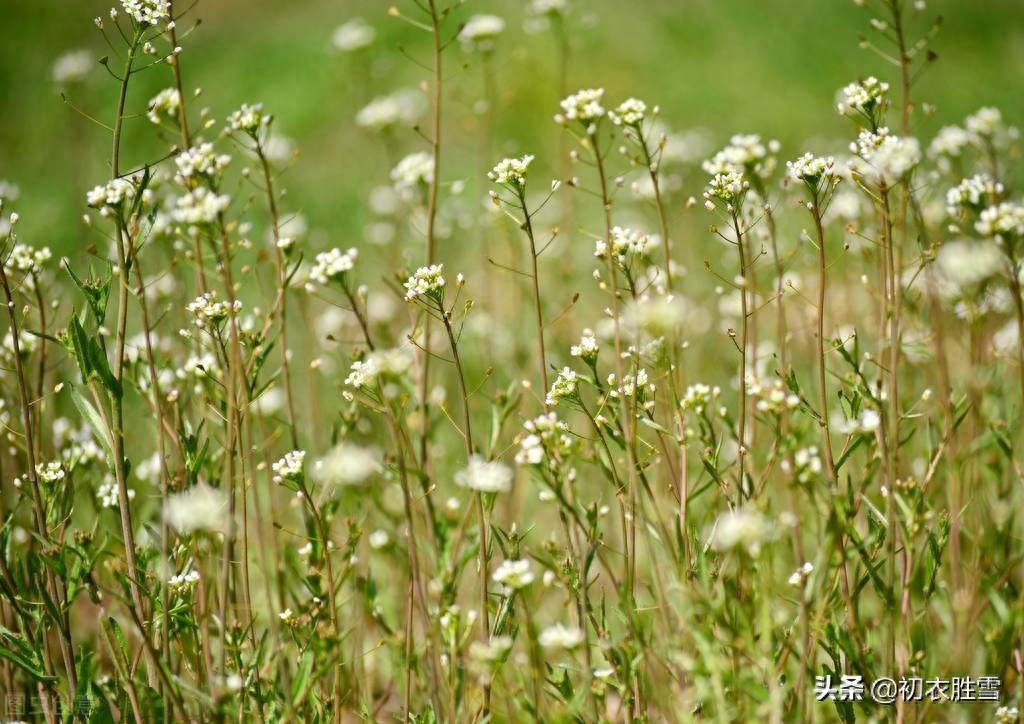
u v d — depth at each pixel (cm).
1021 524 280
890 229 215
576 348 216
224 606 203
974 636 236
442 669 229
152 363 213
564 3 386
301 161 738
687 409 235
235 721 214
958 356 335
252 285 499
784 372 225
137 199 211
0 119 750
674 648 202
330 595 221
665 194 412
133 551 221
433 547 221
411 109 487
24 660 218
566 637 196
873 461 216
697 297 461
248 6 1130
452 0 818
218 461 257
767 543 188
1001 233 193
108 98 809
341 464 220
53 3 917
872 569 206
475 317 422
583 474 340
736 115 779
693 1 946
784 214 445
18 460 285
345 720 286
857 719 243
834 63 830
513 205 215
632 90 811
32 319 311
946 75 784
